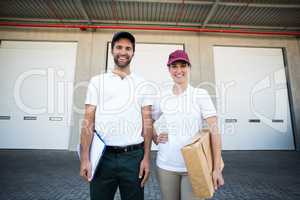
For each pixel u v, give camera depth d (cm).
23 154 511
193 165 106
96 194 137
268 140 605
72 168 396
